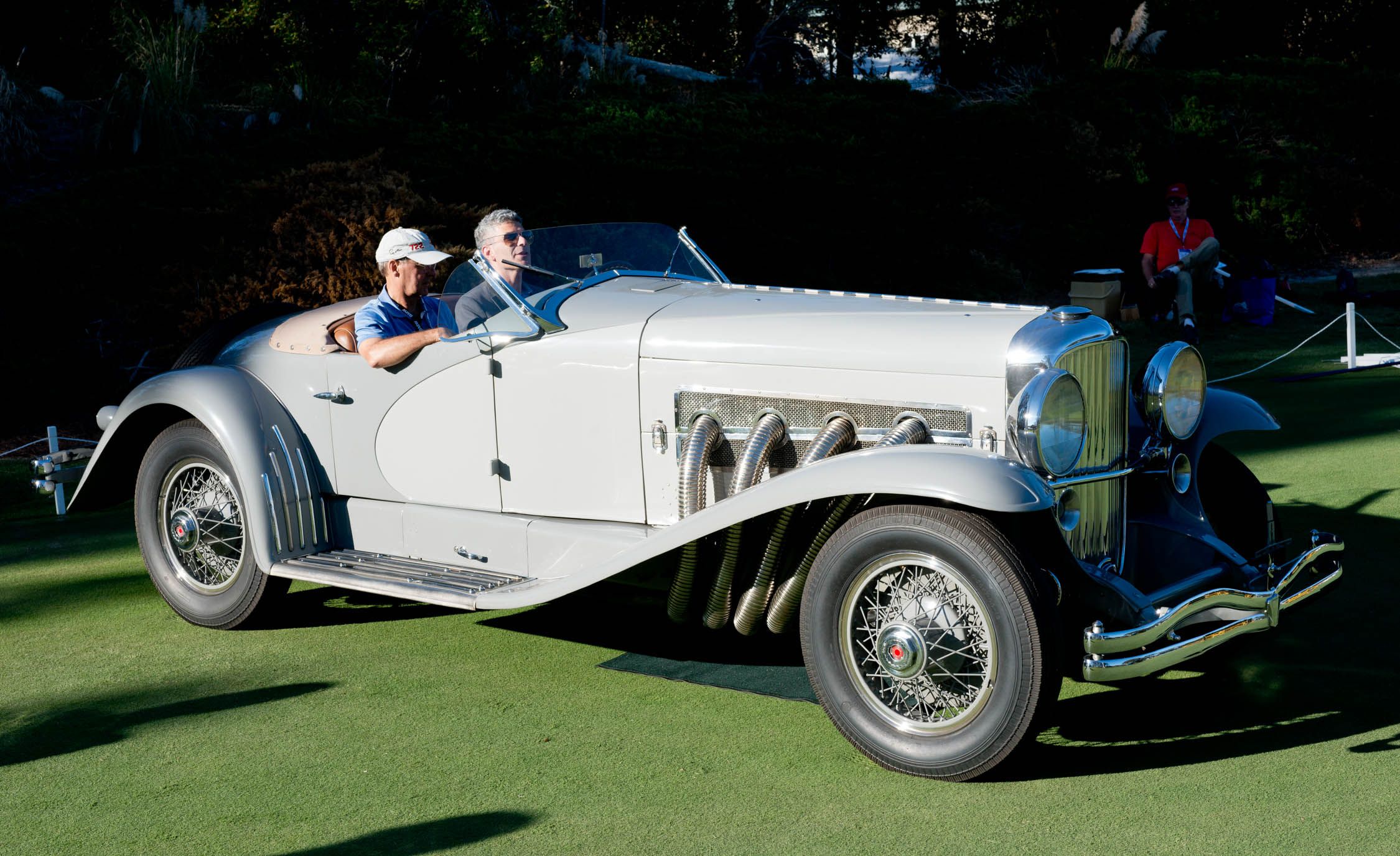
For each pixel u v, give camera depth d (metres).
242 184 10.55
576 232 4.58
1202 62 24.45
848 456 3.35
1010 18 27.27
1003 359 3.58
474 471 4.44
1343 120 19.28
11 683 4.17
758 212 14.02
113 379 9.18
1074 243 15.19
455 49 14.66
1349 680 3.85
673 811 3.09
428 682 4.09
